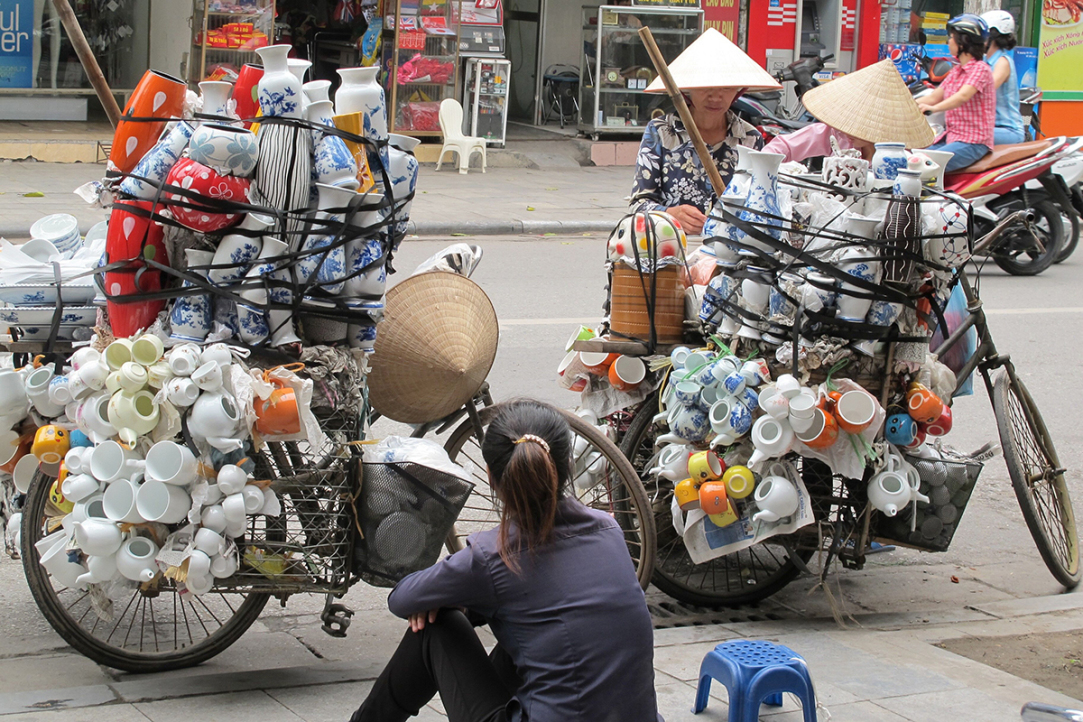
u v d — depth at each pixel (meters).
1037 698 4.68
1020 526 7.28
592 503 5.80
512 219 16.06
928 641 5.39
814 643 5.29
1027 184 13.78
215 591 4.53
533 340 10.30
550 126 23.72
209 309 4.41
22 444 4.68
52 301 4.69
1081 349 10.99
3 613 5.27
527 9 24.14
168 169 4.29
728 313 5.38
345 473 4.55
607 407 5.90
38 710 4.25
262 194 4.34
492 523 5.93
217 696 4.47
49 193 15.24
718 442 5.27
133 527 4.32
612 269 5.88
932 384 5.74
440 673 3.66
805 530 5.58
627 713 3.43
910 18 24.45
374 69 4.62
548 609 3.44
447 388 5.18
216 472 4.32
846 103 6.18
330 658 5.02
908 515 5.59
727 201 5.27
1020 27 24.52
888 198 5.12
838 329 5.22
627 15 21.30
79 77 19.33
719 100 6.52
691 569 6.03
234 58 18.52
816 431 5.14
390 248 4.74
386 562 4.57
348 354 4.64
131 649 4.83
